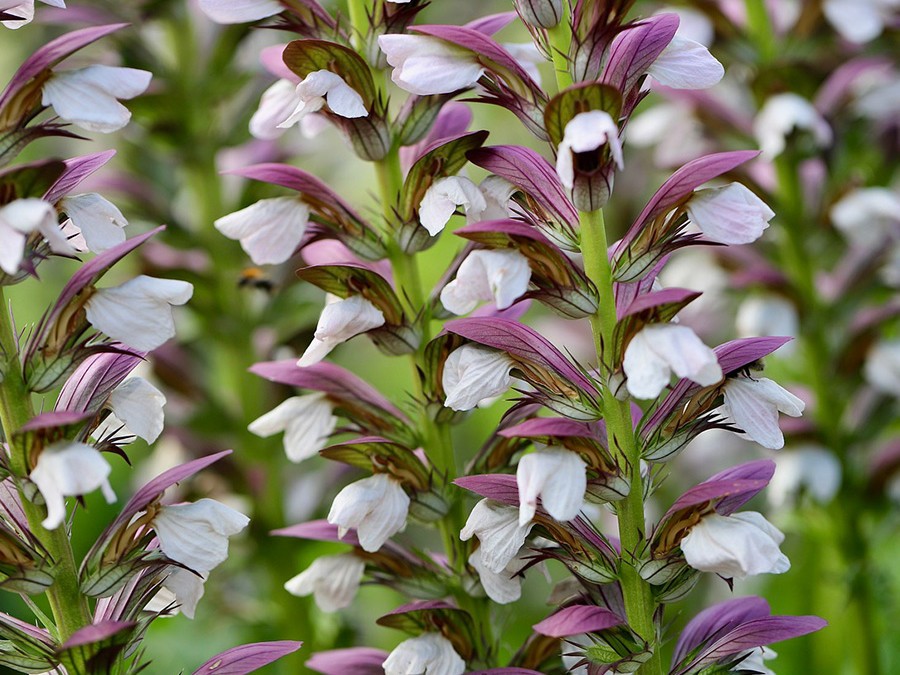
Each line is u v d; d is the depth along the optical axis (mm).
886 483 1328
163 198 1361
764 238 1361
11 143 1022
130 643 1051
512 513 1056
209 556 1045
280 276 1326
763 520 1047
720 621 1088
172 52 1345
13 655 1041
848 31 1327
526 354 1053
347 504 1082
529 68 1109
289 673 1288
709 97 1348
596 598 1068
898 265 1337
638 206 1483
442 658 1093
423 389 1105
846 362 1334
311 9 1095
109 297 1032
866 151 1375
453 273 1103
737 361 1049
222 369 1408
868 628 1326
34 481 1017
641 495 1059
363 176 1706
